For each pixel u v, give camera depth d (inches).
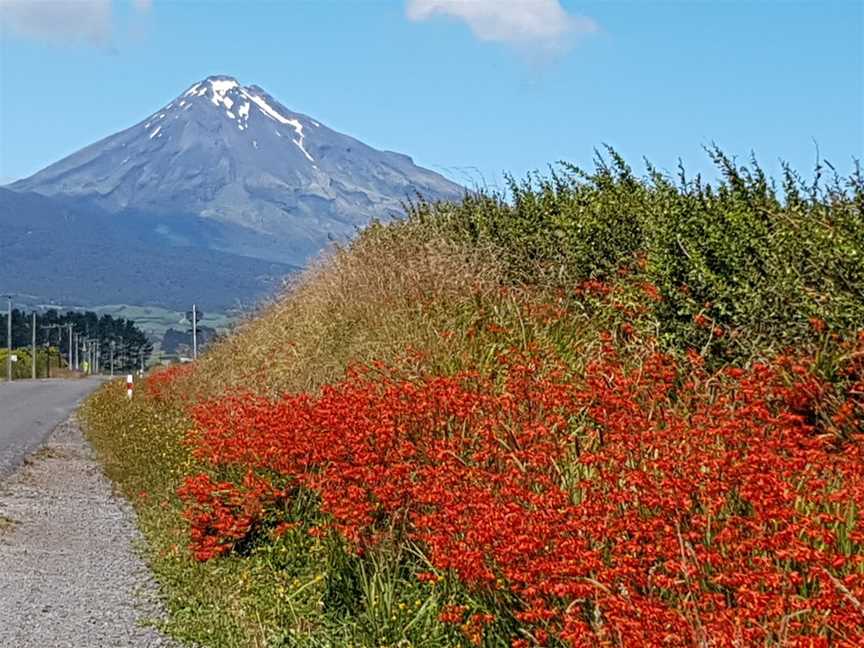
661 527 218.1
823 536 200.7
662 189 466.6
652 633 190.2
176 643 298.7
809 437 283.3
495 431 302.0
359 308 538.9
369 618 285.6
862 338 302.4
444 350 426.3
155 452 656.4
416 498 301.1
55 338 6205.7
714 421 281.3
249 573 358.3
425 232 619.5
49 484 651.5
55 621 320.2
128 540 462.9
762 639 185.5
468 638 252.1
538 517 235.8
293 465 381.7
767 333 348.2
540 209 565.3
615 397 295.9
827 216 357.1
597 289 453.4
